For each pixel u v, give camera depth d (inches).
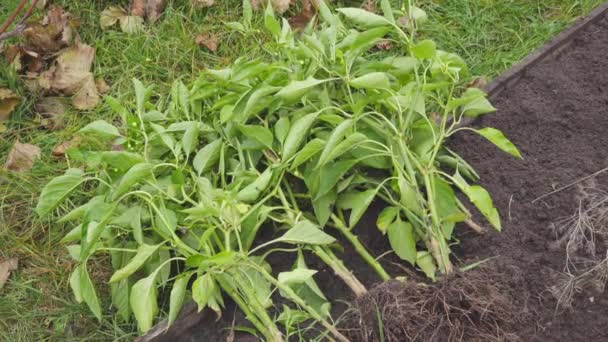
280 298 88.8
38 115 123.2
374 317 78.9
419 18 100.7
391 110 92.7
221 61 128.6
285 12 136.0
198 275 81.3
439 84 88.5
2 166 117.0
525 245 89.5
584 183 94.4
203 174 94.6
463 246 90.8
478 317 79.1
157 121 100.6
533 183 96.6
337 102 97.9
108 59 129.9
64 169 115.6
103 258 103.4
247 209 82.5
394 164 86.0
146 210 89.4
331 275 90.6
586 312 82.5
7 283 103.7
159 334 87.2
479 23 130.5
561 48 117.4
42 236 109.0
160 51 129.8
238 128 92.4
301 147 93.3
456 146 103.3
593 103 107.2
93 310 85.4
